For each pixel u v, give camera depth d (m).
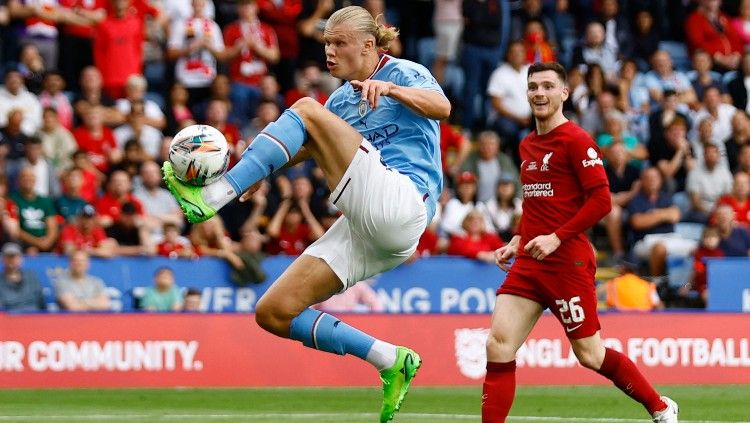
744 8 37.06
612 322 24.81
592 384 24.59
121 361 23.91
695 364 24.95
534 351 24.58
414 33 37.19
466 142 31.03
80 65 32.28
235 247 26.48
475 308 26.30
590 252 14.20
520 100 32.59
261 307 12.64
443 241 28.17
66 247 25.73
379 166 12.11
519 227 14.61
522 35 34.88
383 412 12.79
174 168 11.70
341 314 24.45
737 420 18.78
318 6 33.69
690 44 36.44
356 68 12.70
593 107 32.00
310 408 20.39
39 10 31.25
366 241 12.42
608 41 34.94
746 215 29.92
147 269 25.39
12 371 23.56
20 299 24.59
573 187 14.07
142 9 31.92
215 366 24.17
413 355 12.77
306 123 12.07
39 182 27.45
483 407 14.00
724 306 26.88
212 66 31.33
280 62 33.41
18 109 27.94
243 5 31.55
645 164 31.42
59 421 17.88
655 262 28.33
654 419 14.80
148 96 32.78
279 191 27.70
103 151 28.81
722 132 33.09
